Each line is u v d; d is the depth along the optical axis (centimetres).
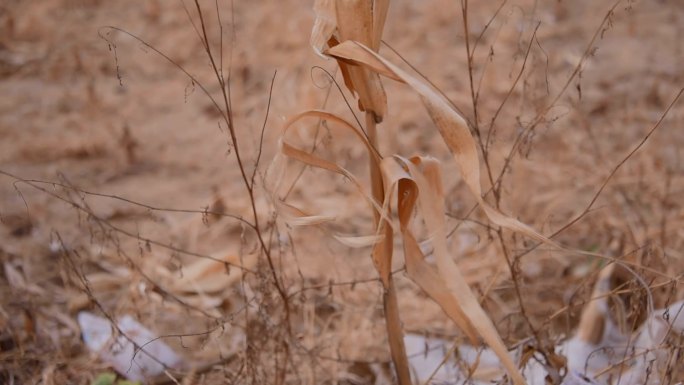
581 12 782
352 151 548
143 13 823
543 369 306
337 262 423
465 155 227
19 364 352
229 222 468
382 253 246
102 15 821
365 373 341
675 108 589
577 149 519
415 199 240
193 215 484
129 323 362
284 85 645
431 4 791
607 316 327
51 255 443
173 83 682
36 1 843
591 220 438
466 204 471
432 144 559
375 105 238
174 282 401
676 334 286
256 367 294
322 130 559
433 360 333
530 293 391
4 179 532
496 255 400
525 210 441
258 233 274
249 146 571
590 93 615
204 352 349
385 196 230
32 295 404
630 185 468
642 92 620
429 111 225
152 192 518
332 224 471
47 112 636
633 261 356
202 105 641
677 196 459
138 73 702
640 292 283
